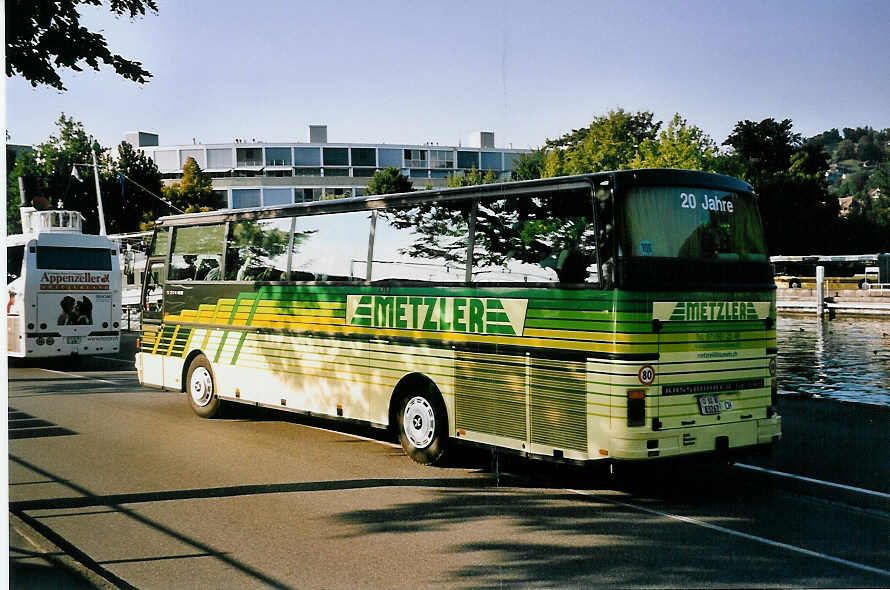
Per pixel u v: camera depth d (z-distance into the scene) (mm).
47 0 9883
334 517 7391
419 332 9586
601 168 59812
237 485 8570
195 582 5750
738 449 8289
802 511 7746
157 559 6234
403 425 9844
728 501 8117
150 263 14422
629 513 7613
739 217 8570
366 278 10328
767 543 6699
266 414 13555
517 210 8547
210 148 108938
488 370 8766
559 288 8078
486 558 6262
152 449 10500
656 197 7930
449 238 9281
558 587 5648
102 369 21672
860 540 6793
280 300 11680
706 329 8070
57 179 44594
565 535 6883
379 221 10172
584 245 7895
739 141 77375
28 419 12953
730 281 8320
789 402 12742
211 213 13086
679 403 7844
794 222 64688
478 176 83375
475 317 8930
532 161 77312
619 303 7598
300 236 11422
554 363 8094
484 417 8812
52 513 7492
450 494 8281
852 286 42312
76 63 10352
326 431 11992
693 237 8125
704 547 6574
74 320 22125
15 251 22094
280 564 6121
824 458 9273
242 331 12375
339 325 10711
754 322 8508
